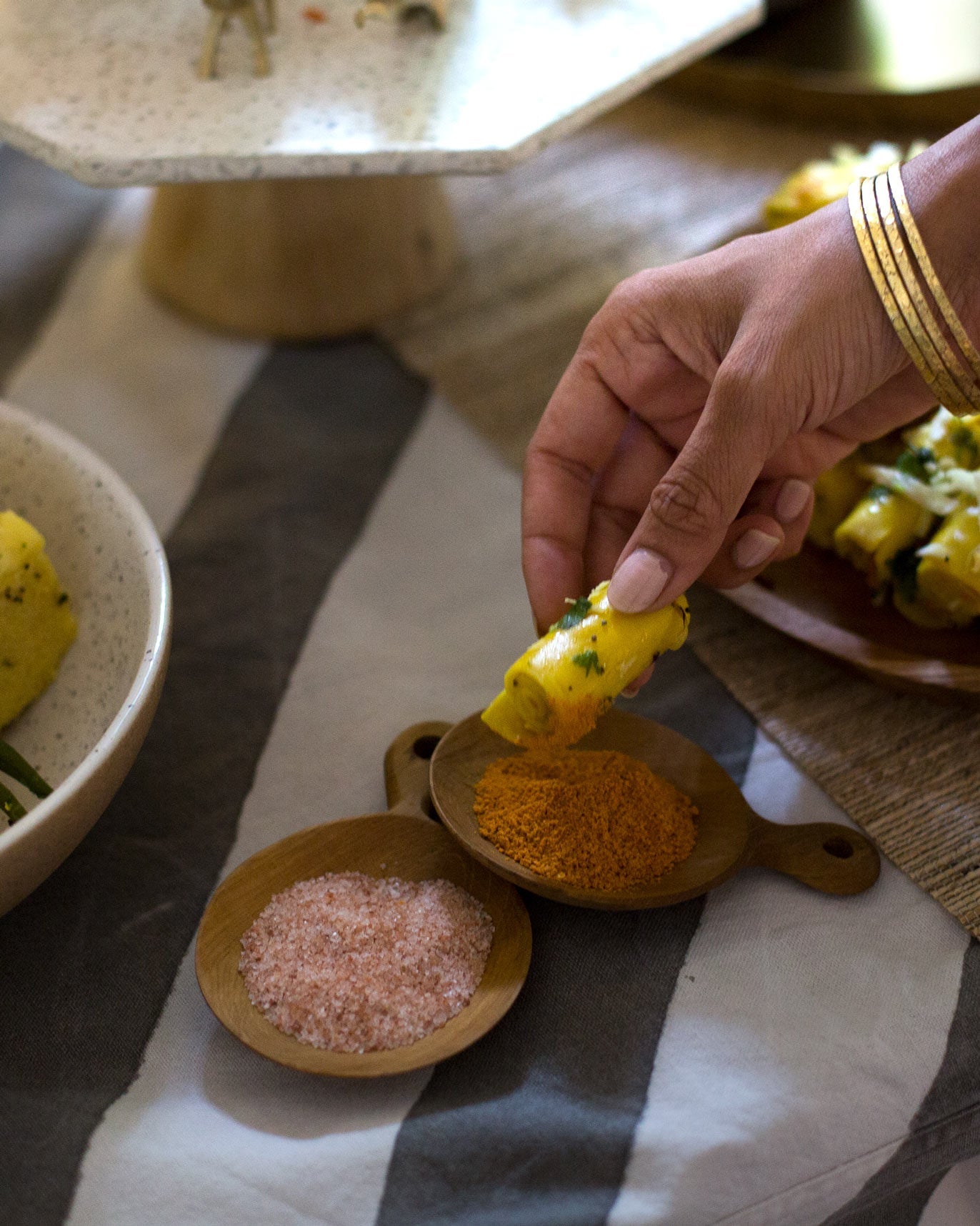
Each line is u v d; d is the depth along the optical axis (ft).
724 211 2.29
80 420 2.02
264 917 1.42
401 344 2.14
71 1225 1.31
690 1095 1.36
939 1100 1.37
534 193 2.45
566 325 2.13
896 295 1.41
